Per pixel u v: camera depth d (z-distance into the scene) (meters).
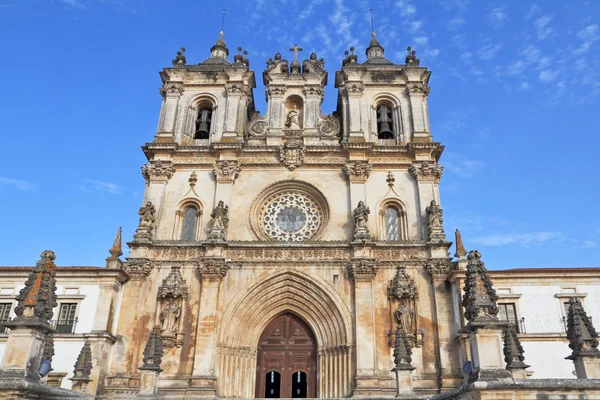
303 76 46.22
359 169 41.41
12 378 18.33
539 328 34.94
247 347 36.78
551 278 36.50
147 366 29.75
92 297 35.62
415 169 41.41
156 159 42.41
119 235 39.09
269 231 40.84
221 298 36.88
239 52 49.53
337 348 35.72
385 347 35.06
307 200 42.03
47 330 20.03
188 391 33.34
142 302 36.97
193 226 41.00
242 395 35.41
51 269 21.05
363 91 45.69
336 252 38.34
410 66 46.50
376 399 29.97
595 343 23.19
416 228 39.75
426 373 34.25
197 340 34.97
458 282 35.34
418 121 44.09
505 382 16.81
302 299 37.88
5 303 36.25
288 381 37.00
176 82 46.19
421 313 36.19
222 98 46.03
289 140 43.62
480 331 18.16
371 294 36.22
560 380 16.97
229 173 41.56
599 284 36.19
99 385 32.97
